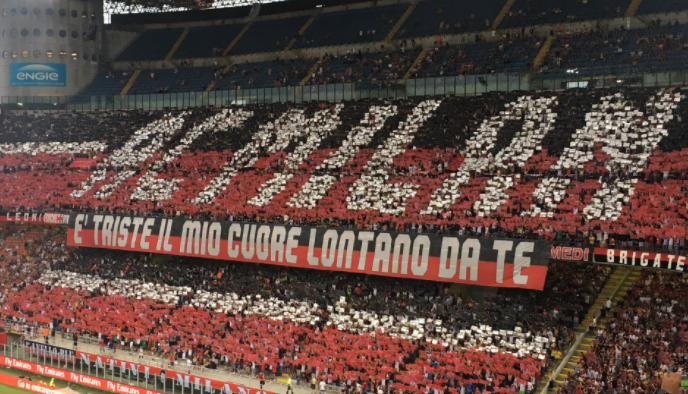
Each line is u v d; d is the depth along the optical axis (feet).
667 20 220.23
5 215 233.35
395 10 286.05
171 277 202.28
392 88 233.14
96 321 192.44
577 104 194.90
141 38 329.52
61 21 303.89
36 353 180.55
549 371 140.26
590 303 153.07
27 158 261.85
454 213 175.83
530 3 251.19
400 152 206.49
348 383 150.20
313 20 303.68
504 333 149.79
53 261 226.79
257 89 258.78
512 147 190.80
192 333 176.86
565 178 174.19
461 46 248.52
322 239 180.04
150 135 258.37
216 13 326.65
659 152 169.48
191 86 287.69
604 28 229.25
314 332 166.40
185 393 159.02
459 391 141.38
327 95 245.65
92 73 312.09
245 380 158.51
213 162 232.94
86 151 258.78
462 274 159.84
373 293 173.78
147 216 209.46
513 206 171.01
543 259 150.41
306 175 211.61
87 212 222.69
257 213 201.26
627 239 150.00
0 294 217.56
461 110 213.46
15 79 300.61
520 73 211.41
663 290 149.38
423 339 155.43
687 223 148.56
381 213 185.47
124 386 163.22
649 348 135.64
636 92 189.98
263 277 191.52
